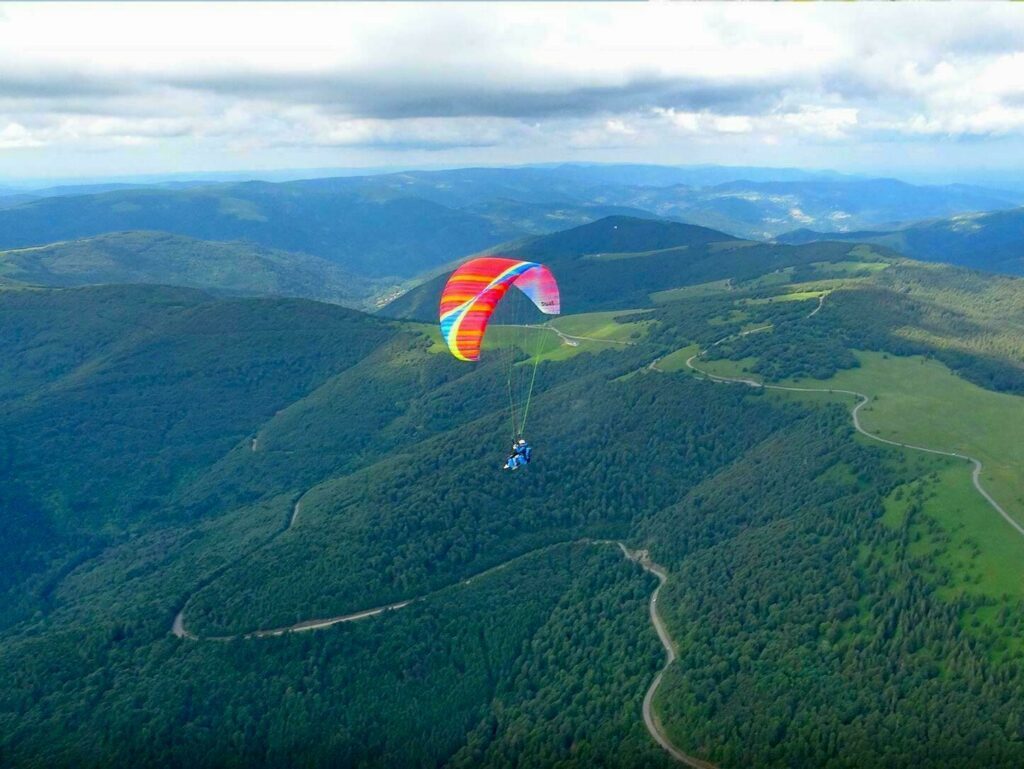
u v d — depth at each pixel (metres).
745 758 75.75
